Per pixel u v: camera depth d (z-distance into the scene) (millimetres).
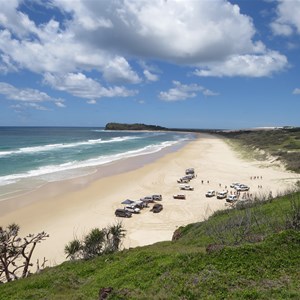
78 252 22984
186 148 124750
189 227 28609
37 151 103750
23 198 46562
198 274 13234
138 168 73625
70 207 43000
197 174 67875
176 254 15656
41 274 18953
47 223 36781
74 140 165500
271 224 20188
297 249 14133
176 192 52656
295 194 29250
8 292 16359
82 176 62938
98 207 43250
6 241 21219
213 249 14859
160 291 12445
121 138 195500
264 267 13156
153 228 35469
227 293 11742
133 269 15703
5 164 74562
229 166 78312
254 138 152750
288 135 142125
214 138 199750
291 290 11500
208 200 47594
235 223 21938
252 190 53125
